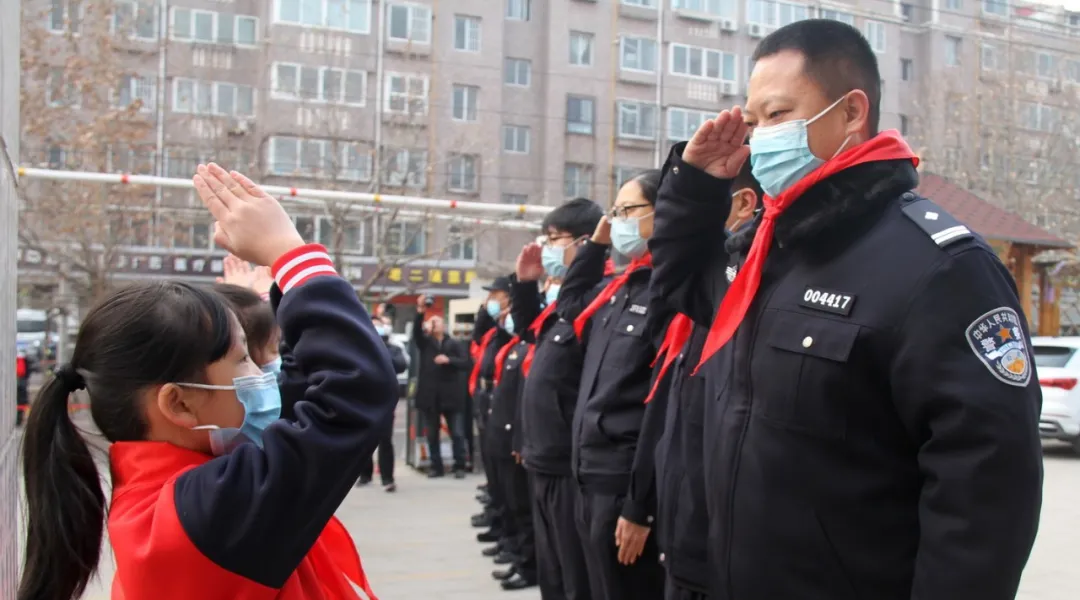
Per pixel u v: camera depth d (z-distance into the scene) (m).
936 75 18.36
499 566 5.14
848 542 1.55
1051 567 4.97
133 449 1.36
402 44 18.28
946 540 1.40
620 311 3.14
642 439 2.67
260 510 1.23
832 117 1.71
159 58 16.94
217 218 1.47
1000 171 17.81
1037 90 18.73
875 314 1.52
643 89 19.16
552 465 3.70
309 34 17.58
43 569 1.37
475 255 20.92
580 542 3.62
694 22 19.02
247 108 17.73
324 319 1.34
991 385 1.42
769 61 1.78
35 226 12.38
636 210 3.11
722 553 1.70
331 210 12.98
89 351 1.36
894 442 1.55
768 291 1.72
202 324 1.35
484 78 19.05
